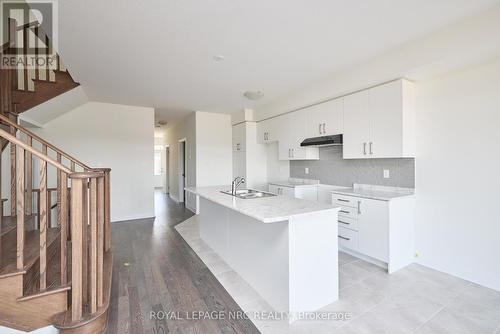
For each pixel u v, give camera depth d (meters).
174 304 2.05
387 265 2.70
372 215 2.72
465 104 2.40
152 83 3.51
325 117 3.54
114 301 2.09
